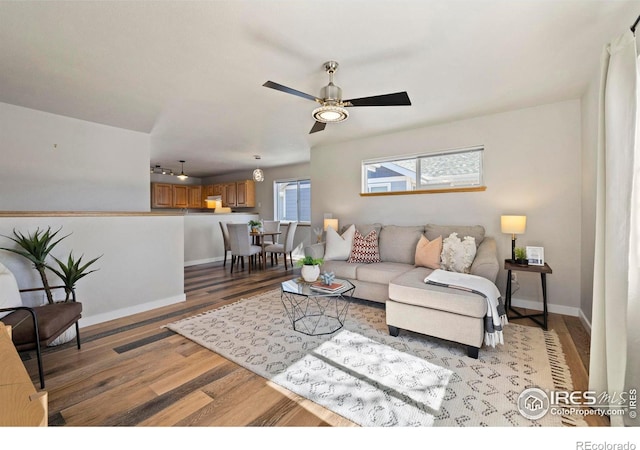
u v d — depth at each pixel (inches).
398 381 74.5
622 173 58.6
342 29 73.8
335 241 153.6
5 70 93.7
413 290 96.7
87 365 82.9
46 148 131.0
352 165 185.0
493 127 136.5
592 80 100.4
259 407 64.9
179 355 88.8
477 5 65.3
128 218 125.8
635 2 63.9
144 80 101.4
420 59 88.4
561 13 67.9
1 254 95.3
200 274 209.0
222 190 339.9
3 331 44.9
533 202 128.0
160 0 63.1
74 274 98.2
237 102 121.7
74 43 79.1
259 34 75.8
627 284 57.5
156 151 217.2
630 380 59.6
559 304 124.0
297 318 118.6
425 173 159.9
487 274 105.6
